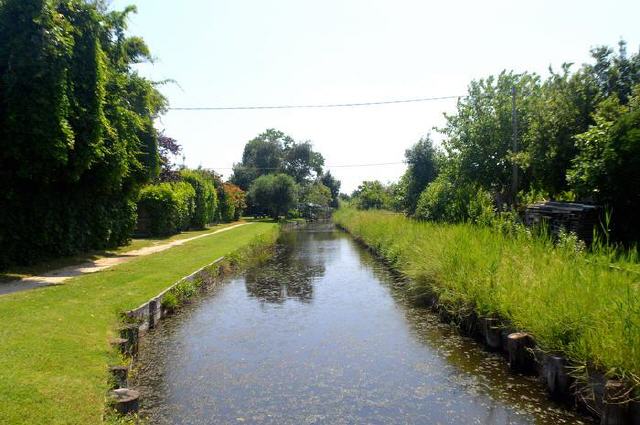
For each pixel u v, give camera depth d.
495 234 10.52
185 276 11.30
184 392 5.89
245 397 5.75
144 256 14.61
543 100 13.46
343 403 5.59
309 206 61.22
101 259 13.52
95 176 12.72
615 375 4.70
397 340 8.09
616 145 8.78
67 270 11.12
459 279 8.62
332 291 12.66
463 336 8.25
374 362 7.01
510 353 6.57
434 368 6.72
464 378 6.33
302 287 13.31
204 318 9.66
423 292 10.84
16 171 9.96
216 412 5.33
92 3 12.34
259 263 18.70
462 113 17.45
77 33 11.04
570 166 11.91
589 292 5.60
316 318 9.66
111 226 15.54
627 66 12.09
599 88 11.81
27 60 9.52
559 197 13.25
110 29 13.85
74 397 4.53
